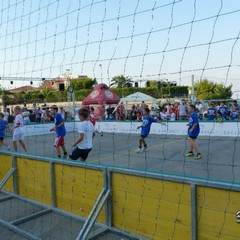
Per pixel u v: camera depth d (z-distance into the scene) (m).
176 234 3.02
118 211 3.52
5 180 4.85
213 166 7.09
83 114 5.51
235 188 2.55
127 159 8.49
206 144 11.25
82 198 3.88
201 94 14.63
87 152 5.57
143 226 3.30
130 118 17.45
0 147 12.30
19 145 12.94
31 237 3.60
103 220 3.67
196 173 6.42
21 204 4.71
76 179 3.94
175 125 14.72
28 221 4.09
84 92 21.00
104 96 18.28
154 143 12.12
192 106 8.34
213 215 2.73
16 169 4.92
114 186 3.53
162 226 3.13
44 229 3.82
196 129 8.33
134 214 3.37
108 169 3.53
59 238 3.59
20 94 29.50
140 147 9.83
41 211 4.27
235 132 13.19
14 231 3.84
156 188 3.15
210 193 2.74
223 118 13.91
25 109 17.69
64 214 4.07
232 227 2.62
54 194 4.25
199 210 2.83
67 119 20.67
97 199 3.52
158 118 15.19
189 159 8.18
